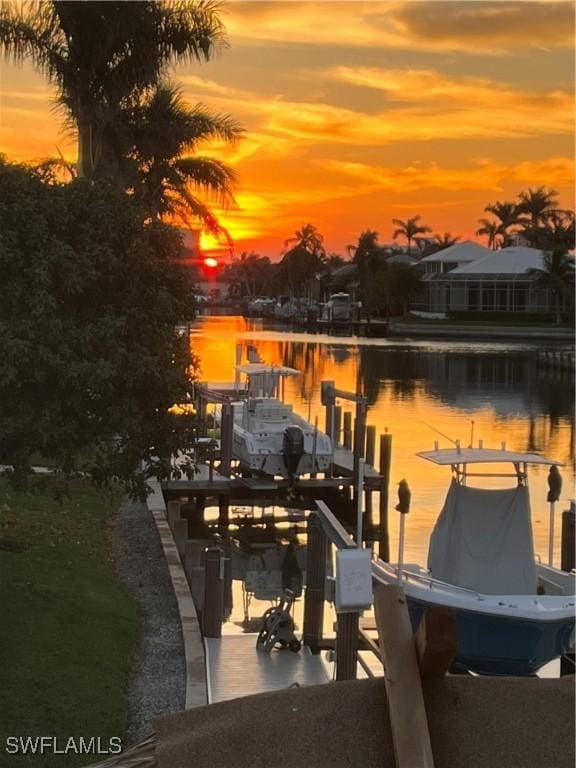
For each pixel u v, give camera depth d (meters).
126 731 8.78
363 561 8.97
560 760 2.21
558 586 13.48
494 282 101.19
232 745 2.35
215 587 11.94
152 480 21.64
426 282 107.56
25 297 11.69
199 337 93.69
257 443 23.03
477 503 12.95
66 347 11.74
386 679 2.25
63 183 12.68
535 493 24.41
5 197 11.95
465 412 41.94
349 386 51.50
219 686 10.41
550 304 99.19
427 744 2.13
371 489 23.14
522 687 2.35
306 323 120.38
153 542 16.58
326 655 11.54
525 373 60.69
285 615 11.70
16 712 8.56
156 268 12.88
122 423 12.60
